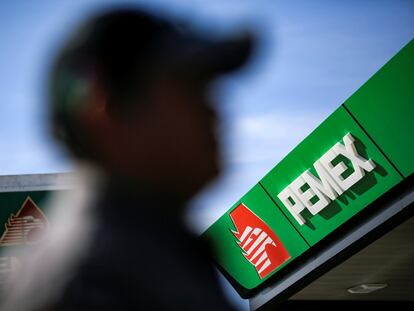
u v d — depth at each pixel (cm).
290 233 1603
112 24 116
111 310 104
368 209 1448
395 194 1403
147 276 108
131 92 117
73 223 113
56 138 116
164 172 119
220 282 114
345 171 1438
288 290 1662
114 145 117
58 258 108
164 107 118
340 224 1499
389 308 1864
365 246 1484
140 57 117
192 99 120
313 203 1527
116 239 110
